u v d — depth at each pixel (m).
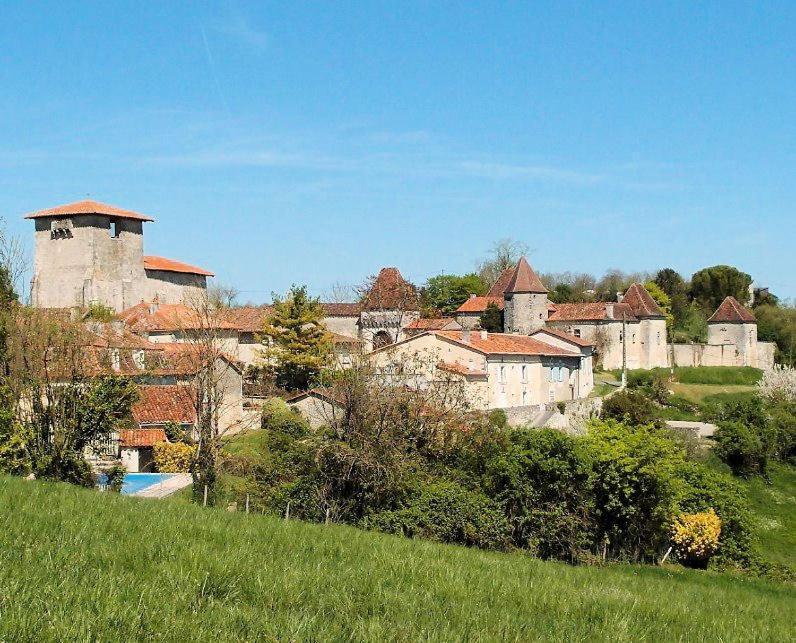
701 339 105.12
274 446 34.69
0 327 29.19
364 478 28.98
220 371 49.34
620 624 11.89
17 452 28.16
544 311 85.50
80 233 80.44
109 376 30.42
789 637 14.01
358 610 10.57
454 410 33.38
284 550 14.05
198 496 30.72
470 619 10.77
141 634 8.33
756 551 38.53
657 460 31.89
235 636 8.62
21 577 9.47
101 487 30.50
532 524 29.33
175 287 89.44
